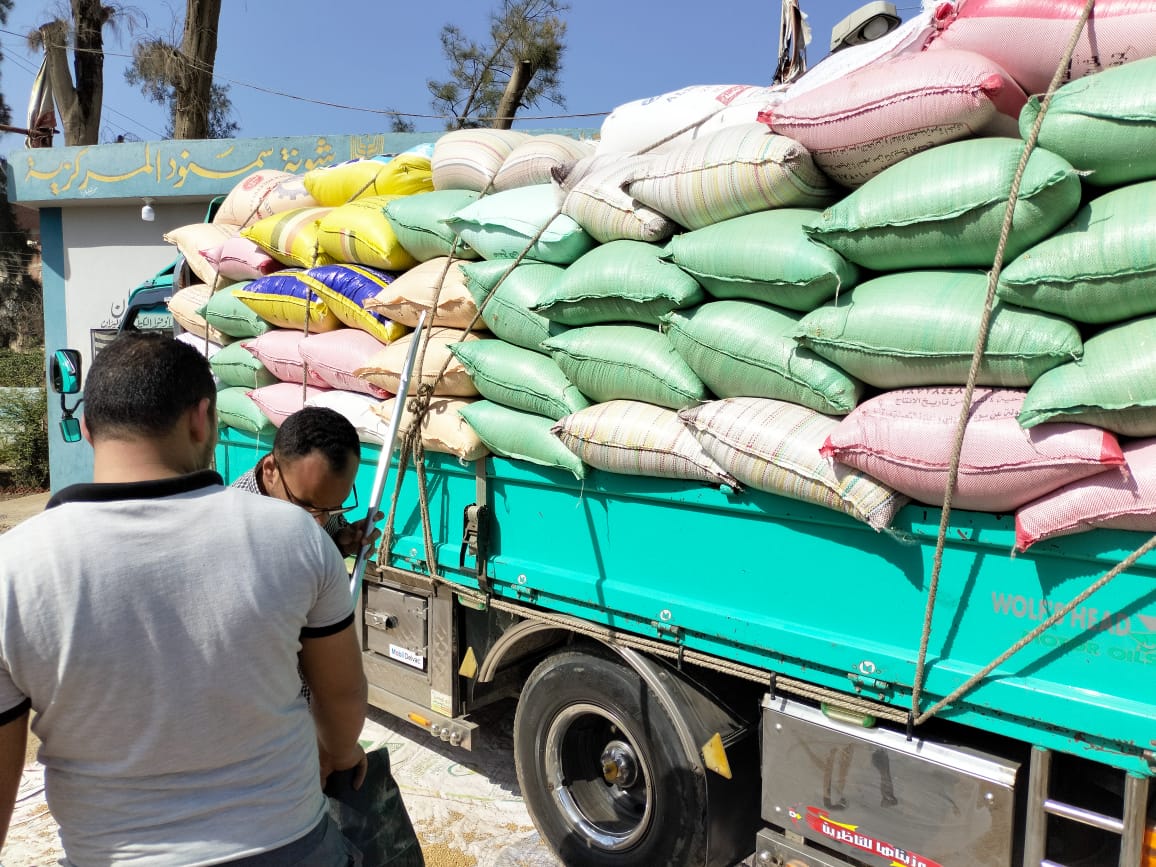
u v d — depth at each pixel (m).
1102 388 1.83
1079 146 1.93
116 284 9.92
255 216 4.91
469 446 3.16
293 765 1.57
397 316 3.56
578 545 2.98
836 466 2.22
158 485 1.48
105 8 12.97
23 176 9.68
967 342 2.05
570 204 3.00
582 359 2.85
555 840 3.14
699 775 2.68
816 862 2.46
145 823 1.41
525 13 11.05
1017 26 2.14
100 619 1.36
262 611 1.48
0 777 1.35
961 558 2.11
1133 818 1.88
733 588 2.56
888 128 2.25
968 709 2.10
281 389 4.11
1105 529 1.87
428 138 8.59
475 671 3.40
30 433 11.38
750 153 2.50
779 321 2.47
